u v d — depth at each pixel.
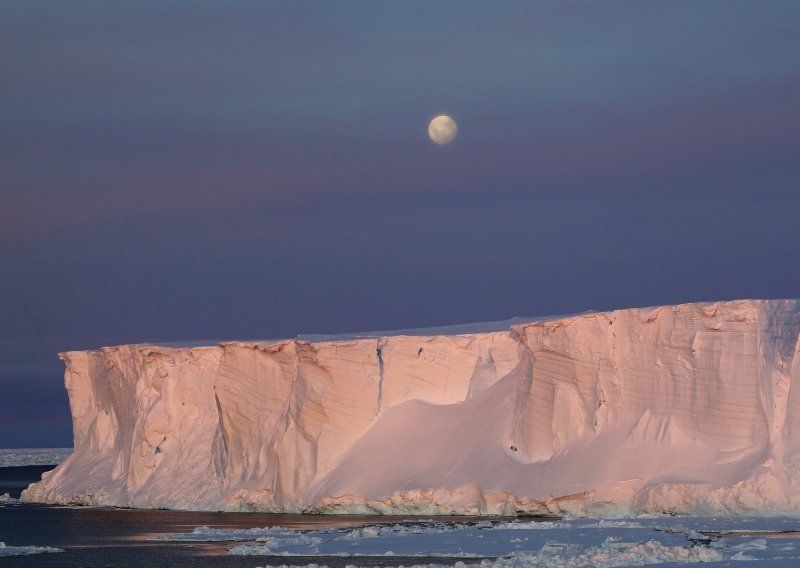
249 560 191.38
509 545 192.12
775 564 155.62
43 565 195.12
